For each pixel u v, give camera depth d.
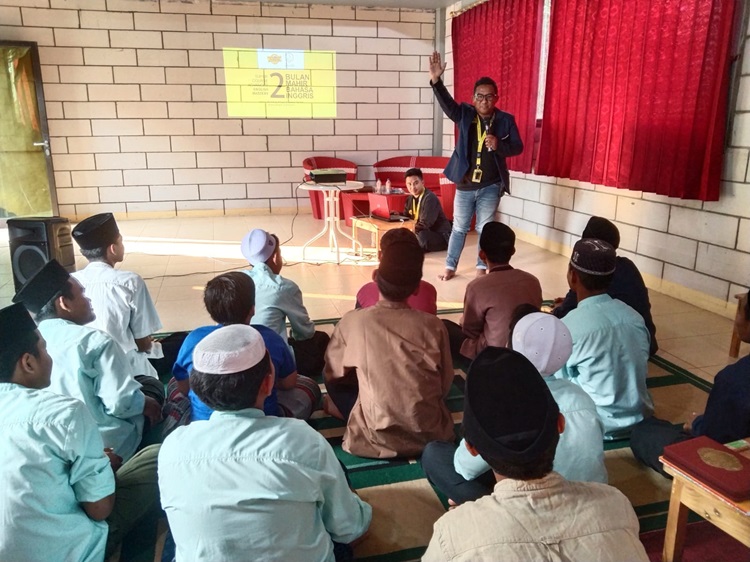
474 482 1.77
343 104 7.72
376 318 2.13
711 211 3.85
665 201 4.22
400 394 2.12
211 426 1.26
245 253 2.67
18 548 1.30
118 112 7.17
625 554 0.90
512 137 4.34
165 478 1.23
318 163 7.64
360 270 5.00
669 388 2.84
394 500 1.99
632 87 4.30
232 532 1.20
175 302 4.15
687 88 3.78
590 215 5.06
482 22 6.33
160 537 1.83
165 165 7.45
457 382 2.89
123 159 7.31
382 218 5.26
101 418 1.97
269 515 1.21
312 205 7.40
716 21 3.57
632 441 2.16
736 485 1.36
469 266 5.11
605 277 2.19
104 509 1.48
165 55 7.13
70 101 7.01
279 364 2.14
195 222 7.29
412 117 7.95
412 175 5.39
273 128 7.61
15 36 6.69
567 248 5.44
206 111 7.39
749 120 3.51
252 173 7.71
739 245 3.67
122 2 6.88
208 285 2.02
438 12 7.57
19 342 1.39
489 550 0.90
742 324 2.20
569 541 0.90
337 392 2.47
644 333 2.21
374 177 8.02
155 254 5.63
